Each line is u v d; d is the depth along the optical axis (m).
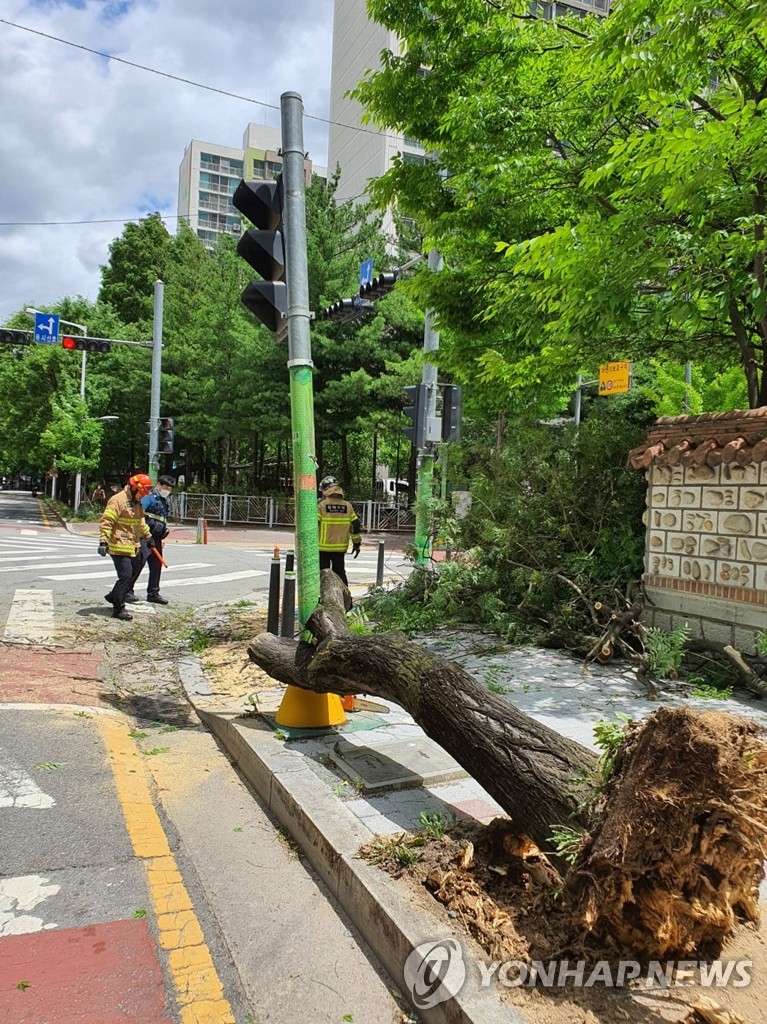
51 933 2.80
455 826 3.30
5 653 7.16
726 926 2.30
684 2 5.33
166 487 10.72
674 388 18.22
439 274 9.52
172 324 35.47
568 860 2.40
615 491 7.84
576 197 8.20
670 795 2.10
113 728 5.29
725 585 6.14
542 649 7.21
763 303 5.78
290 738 4.64
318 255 26.48
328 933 2.85
